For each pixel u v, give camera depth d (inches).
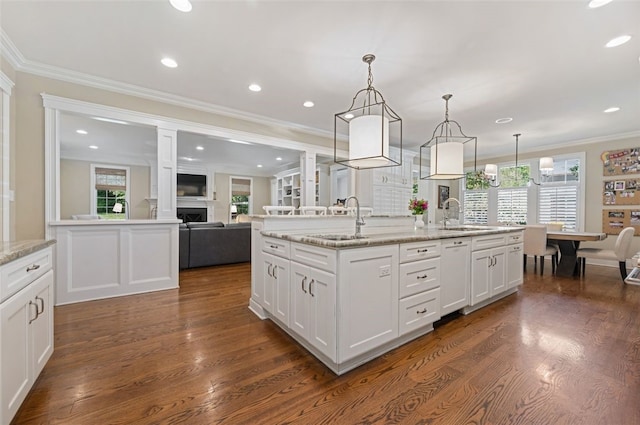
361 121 98.3
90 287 125.9
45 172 119.6
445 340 90.7
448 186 311.9
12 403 52.7
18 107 114.3
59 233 119.5
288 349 83.8
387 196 243.9
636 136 201.9
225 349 83.6
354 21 89.0
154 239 140.9
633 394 63.5
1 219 104.3
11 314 52.8
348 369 73.6
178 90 141.3
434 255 96.5
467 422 55.6
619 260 165.9
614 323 103.0
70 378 68.6
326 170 321.4
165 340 88.9
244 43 101.3
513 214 264.1
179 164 342.6
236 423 55.2
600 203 217.0
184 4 82.2
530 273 186.2
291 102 155.3
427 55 107.7
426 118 176.1
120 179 312.8
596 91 137.1
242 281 160.1
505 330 97.8
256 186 409.4
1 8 83.4
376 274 78.2
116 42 101.3
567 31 92.2
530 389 65.6
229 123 171.2
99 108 131.9
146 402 60.7
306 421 55.9
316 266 76.5
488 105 155.3
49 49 105.9
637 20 86.4
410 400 62.0
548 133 208.4
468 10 83.2
